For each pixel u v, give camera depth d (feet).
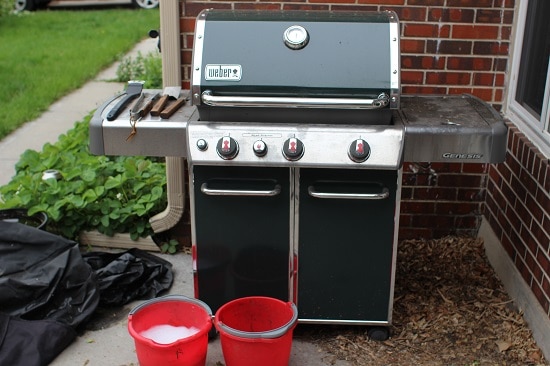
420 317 11.01
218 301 10.28
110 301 11.31
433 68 12.26
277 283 10.12
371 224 9.75
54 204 12.90
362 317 10.28
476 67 12.25
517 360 10.02
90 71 26.68
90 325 10.93
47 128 20.56
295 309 9.46
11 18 38.04
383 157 8.97
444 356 10.11
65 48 30.78
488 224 12.82
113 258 12.29
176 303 9.79
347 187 9.52
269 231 9.84
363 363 9.96
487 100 12.47
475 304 11.32
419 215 13.21
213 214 9.78
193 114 9.70
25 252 10.63
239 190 9.52
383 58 9.11
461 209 13.17
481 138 9.04
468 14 11.91
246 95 9.09
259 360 9.08
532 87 11.34
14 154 18.51
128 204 13.17
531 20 11.34
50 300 10.55
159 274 12.00
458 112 9.86
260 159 9.05
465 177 12.92
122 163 14.25
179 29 11.88
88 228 13.24
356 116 9.20
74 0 43.86
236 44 9.24
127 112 9.71
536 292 10.39
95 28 35.73
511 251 11.53
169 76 12.05
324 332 10.62
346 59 9.11
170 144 9.31
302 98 8.95
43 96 23.21
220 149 9.02
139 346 9.09
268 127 9.07
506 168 11.87
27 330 9.98
